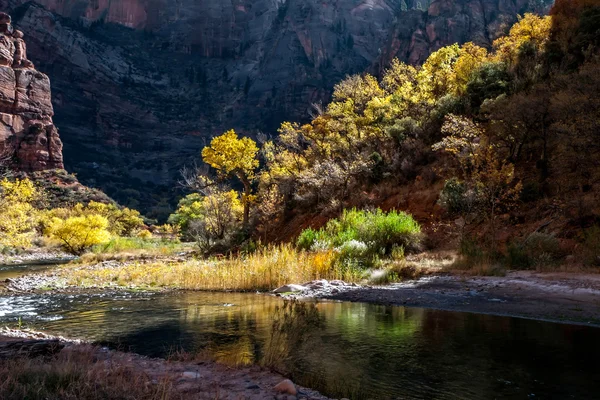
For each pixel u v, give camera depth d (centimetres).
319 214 3103
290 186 3650
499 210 1917
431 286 1222
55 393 336
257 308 975
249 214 3791
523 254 1512
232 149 3416
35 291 1453
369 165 3019
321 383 447
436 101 3303
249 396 396
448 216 2167
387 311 902
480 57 3553
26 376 373
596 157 1661
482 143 2188
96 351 605
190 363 533
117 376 411
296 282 1390
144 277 1733
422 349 580
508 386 425
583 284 1075
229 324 789
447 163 2547
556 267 1372
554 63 2653
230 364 522
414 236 1923
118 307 1052
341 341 632
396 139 3181
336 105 3919
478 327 727
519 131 2091
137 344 658
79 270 2259
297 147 3884
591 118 1662
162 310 984
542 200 1869
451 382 442
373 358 538
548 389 416
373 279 1377
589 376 455
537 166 2008
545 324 750
